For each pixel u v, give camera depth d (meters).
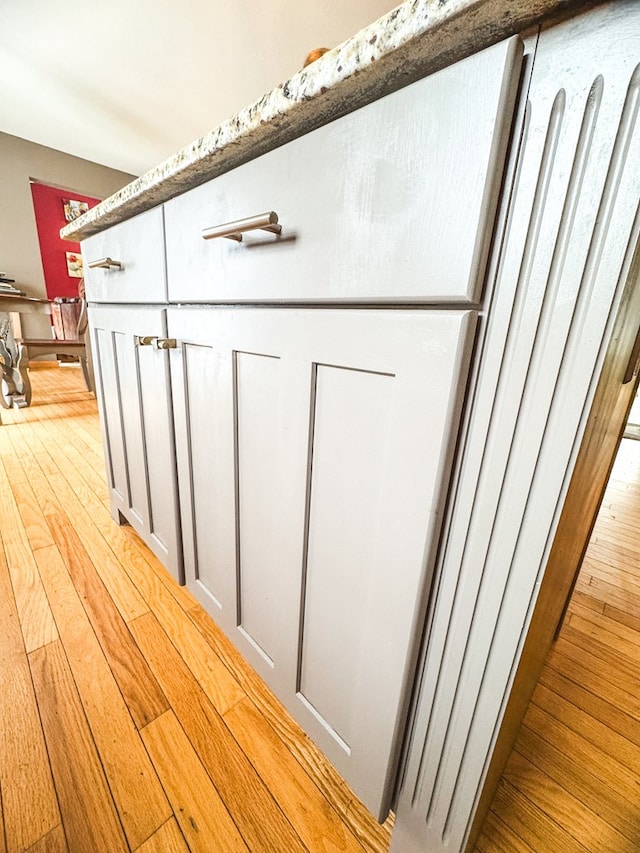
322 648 0.54
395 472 0.39
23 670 0.76
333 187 0.39
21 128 3.30
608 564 1.25
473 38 0.29
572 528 0.43
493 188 0.29
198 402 0.71
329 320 0.42
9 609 0.91
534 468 0.32
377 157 0.35
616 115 0.25
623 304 0.28
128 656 0.80
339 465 0.45
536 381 0.31
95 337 1.10
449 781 0.43
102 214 0.80
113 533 1.23
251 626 0.70
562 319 0.29
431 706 0.43
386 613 0.43
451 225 0.31
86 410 2.72
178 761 0.62
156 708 0.70
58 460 1.82
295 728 0.68
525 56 0.27
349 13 1.86
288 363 0.49
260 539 0.62
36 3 1.87
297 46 2.14
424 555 0.38
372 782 0.49
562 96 0.26
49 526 1.27
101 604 0.94
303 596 0.55
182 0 1.82
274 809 0.57
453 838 0.44
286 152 0.43
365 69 0.33
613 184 0.26
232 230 0.46
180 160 0.54
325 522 0.49
